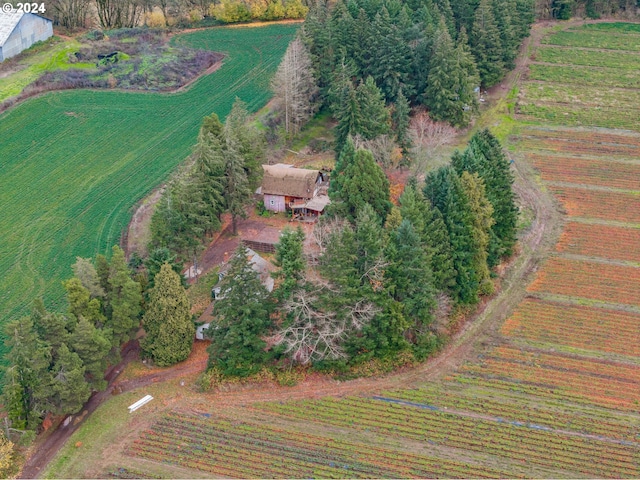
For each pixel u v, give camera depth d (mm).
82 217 83500
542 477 55938
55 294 71625
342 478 55344
